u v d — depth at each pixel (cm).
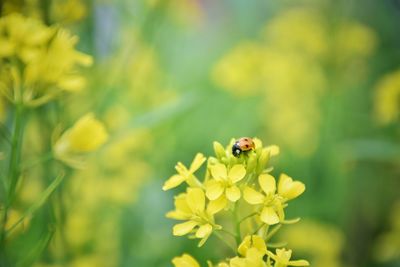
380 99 68
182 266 36
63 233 47
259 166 37
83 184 55
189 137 75
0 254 41
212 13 113
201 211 36
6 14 46
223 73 83
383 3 87
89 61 44
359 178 75
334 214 71
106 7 57
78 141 43
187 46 100
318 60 84
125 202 60
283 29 89
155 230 62
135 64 61
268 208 36
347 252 72
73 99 52
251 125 82
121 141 59
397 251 68
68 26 51
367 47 84
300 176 75
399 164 69
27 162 42
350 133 78
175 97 70
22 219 41
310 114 80
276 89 83
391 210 74
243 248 36
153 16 56
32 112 46
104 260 56
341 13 85
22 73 42
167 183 37
